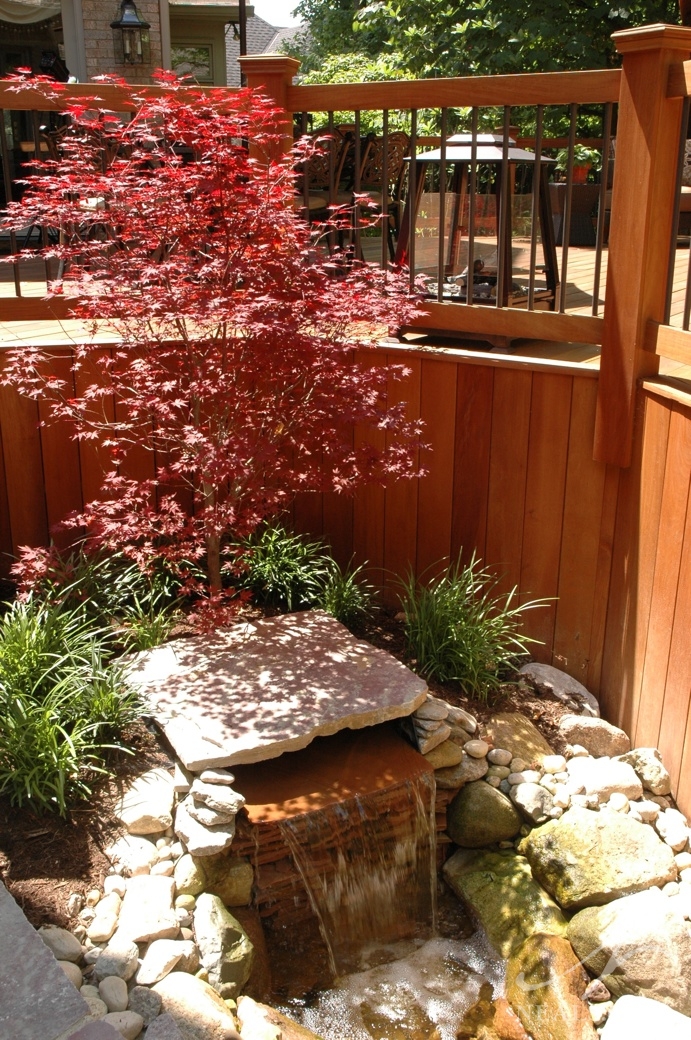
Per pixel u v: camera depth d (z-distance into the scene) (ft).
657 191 10.23
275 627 11.93
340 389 11.26
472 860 10.49
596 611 11.89
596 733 11.38
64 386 12.36
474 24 30.94
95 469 12.94
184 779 9.43
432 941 9.98
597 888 9.58
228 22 44.78
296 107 12.97
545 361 11.62
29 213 10.16
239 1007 8.16
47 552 11.34
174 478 13.15
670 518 10.36
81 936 7.96
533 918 9.68
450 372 12.32
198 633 11.76
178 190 10.25
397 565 13.52
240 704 10.22
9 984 6.94
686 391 9.98
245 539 13.07
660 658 10.73
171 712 10.06
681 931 9.07
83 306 10.87
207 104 10.75
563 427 11.57
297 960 9.51
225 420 11.54
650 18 29.37
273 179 10.80
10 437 12.39
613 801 10.58
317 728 9.85
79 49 31.94
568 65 29.50
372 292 11.18
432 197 13.74
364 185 19.66
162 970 7.86
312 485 12.18
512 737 11.17
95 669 10.04
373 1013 8.95
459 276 13.82
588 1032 8.53
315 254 11.35
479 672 11.71
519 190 13.71
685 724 10.30
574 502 11.73
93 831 8.91
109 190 10.23
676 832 10.30
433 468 12.80
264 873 9.37
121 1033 7.04
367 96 12.37
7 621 10.41
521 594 12.55
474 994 9.24
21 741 9.00
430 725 10.63
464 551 12.87
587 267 19.49
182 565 12.81
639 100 10.00
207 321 10.37
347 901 9.82
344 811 9.59
